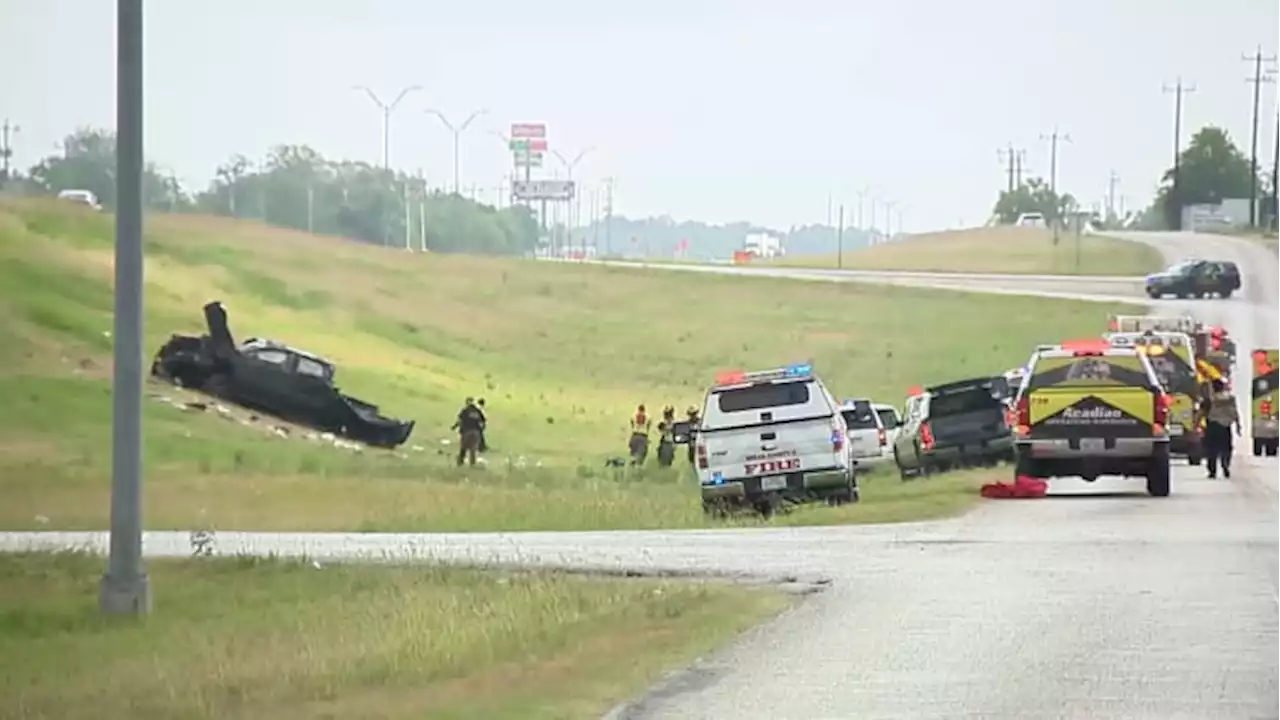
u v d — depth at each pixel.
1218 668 29.69
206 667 34.06
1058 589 40.50
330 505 79.88
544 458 127.12
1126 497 71.00
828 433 69.44
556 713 26.50
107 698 31.03
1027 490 72.00
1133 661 30.45
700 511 71.44
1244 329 189.38
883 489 79.06
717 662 30.97
